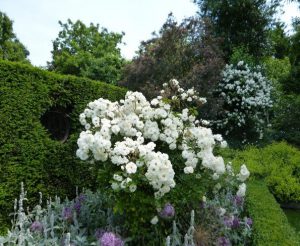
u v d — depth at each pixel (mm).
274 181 6492
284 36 12156
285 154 7520
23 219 3193
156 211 3023
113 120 3330
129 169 2770
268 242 3109
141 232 3004
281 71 14461
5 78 3824
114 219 3383
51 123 4746
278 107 11555
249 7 13195
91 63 15898
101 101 3607
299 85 11812
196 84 8711
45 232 2898
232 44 13086
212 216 3340
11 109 3857
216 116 10289
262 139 10781
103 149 2961
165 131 3379
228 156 7316
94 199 3711
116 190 2814
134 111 3592
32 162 4047
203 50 9656
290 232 3602
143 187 2992
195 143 3381
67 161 4488
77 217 3457
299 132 11227
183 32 9680
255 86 10234
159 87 8672
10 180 3811
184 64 9602
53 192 4320
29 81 4086
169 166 2791
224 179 3449
